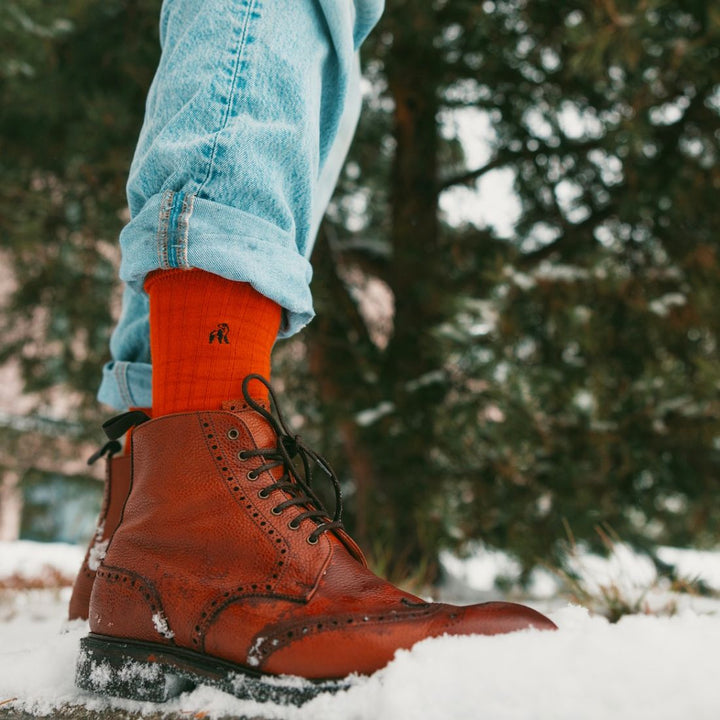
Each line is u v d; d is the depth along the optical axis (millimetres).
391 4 3369
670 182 3316
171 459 873
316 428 4238
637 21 2852
